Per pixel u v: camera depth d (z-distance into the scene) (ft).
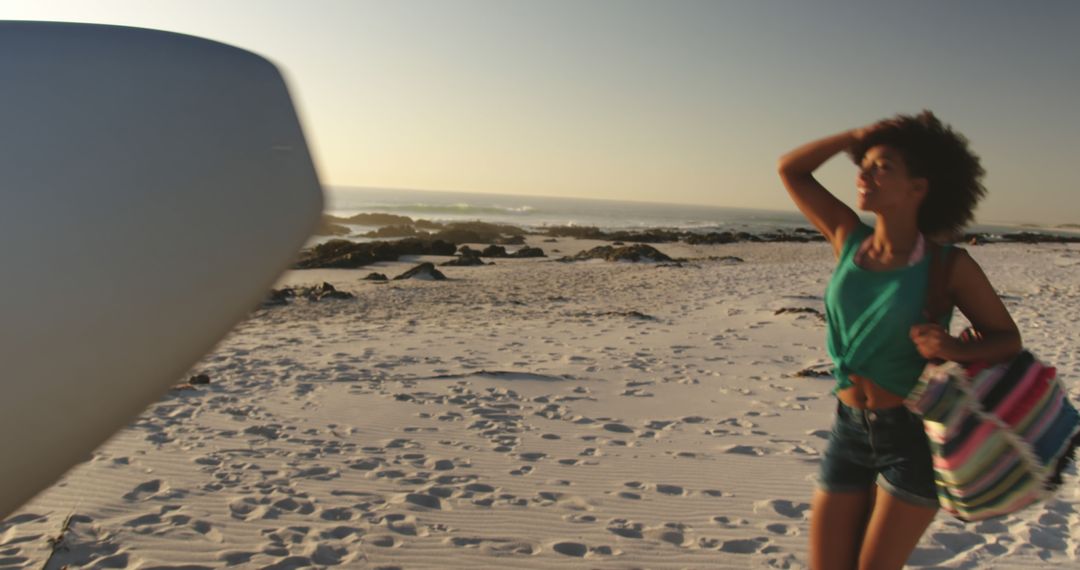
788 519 13.67
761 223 290.35
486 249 95.66
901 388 6.69
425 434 19.08
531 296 53.83
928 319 6.64
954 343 6.34
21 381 4.17
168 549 11.64
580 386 25.23
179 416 20.17
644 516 13.69
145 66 4.60
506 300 51.29
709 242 135.95
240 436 18.38
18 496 4.61
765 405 22.86
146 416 19.95
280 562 11.30
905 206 6.73
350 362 29.14
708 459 17.26
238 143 4.66
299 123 4.99
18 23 4.65
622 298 52.54
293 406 21.80
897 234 6.81
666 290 57.57
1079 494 14.76
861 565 7.05
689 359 30.48
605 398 23.58
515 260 89.15
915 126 6.72
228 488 14.56
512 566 11.51
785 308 44.29
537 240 134.62
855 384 6.98
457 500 14.29
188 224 4.46
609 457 17.33
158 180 4.40
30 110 4.30
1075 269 75.72
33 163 4.19
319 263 75.87
